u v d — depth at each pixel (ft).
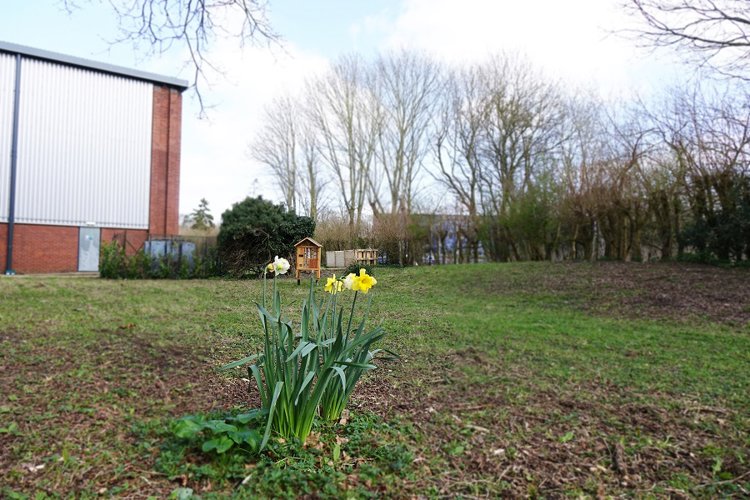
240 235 49.01
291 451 8.53
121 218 69.67
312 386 10.79
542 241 65.62
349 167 92.48
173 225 73.46
